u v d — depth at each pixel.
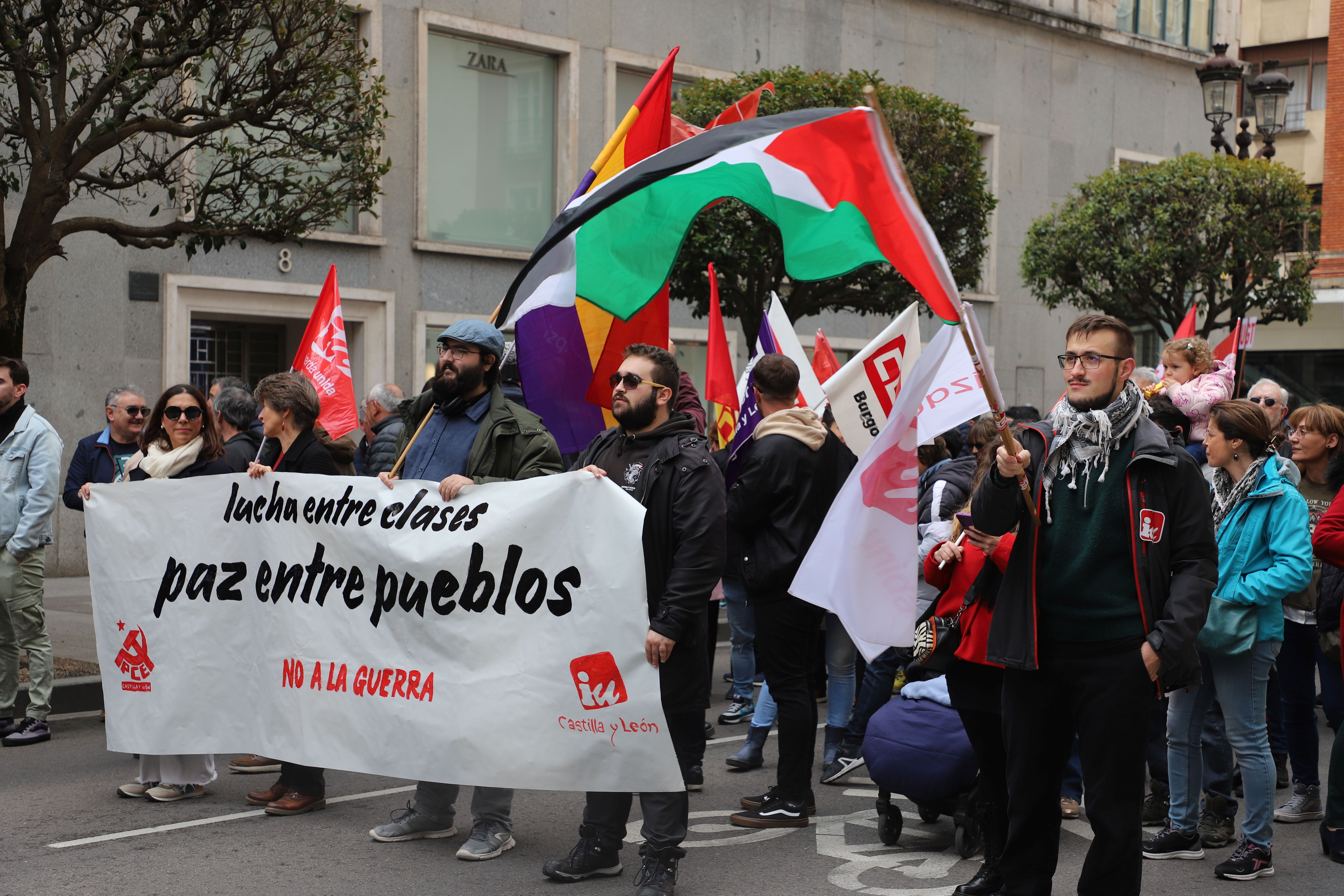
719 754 7.04
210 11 8.36
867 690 6.61
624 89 17.92
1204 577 3.69
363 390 15.38
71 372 13.27
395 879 4.73
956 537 4.76
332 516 5.18
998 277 22.17
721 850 5.24
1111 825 3.70
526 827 5.50
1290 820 5.89
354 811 5.70
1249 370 25.20
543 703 4.62
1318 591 5.74
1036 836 3.94
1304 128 30.36
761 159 4.98
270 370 15.45
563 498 4.63
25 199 8.34
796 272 4.82
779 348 7.67
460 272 16.12
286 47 8.65
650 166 5.28
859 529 4.45
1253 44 31.03
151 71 8.53
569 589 4.60
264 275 14.50
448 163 16.17
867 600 4.43
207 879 4.72
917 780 5.09
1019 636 3.81
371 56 15.15
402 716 4.92
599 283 5.94
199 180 13.35
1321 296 23.73
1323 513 6.48
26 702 7.68
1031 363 22.69
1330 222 28.27
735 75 14.70
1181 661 3.60
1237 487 5.08
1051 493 3.83
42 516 7.01
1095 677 3.72
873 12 20.20
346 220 15.34
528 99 16.92
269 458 5.93
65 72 8.40
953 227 14.41
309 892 4.58
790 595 5.41
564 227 5.55
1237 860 4.98
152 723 5.64
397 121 15.50
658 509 4.59
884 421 6.50
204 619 5.56
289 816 5.58
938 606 4.71
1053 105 22.92
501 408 5.15
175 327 13.88
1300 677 5.89
